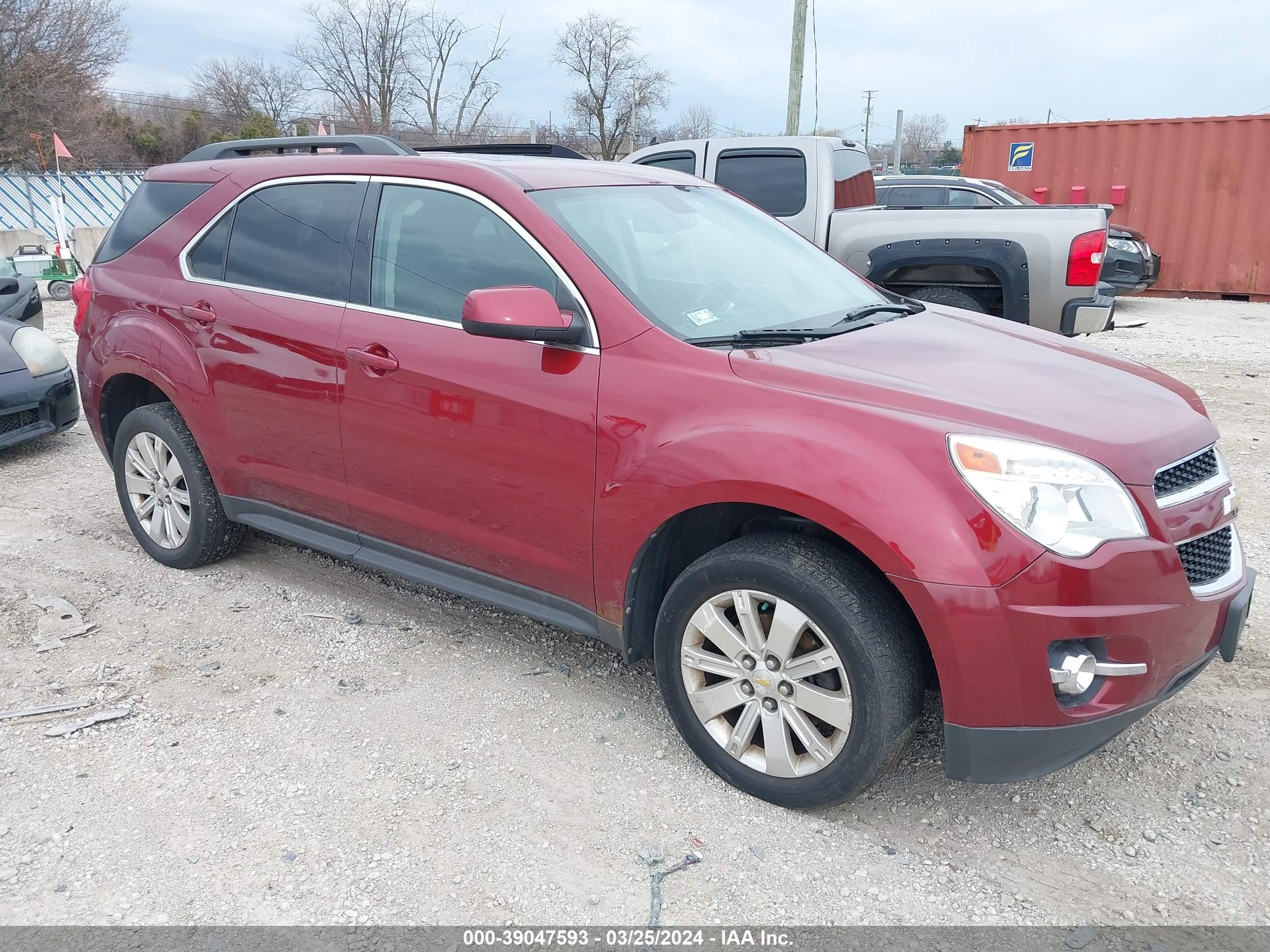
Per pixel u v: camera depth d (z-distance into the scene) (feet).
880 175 40.93
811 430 8.50
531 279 10.37
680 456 8.99
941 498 7.95
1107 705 8.15
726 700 9.37
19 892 8.13
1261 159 46.47
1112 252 43.14
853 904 8.07
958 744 8.26
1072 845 8.82
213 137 162.61
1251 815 9.16
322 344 11.81
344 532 12.57
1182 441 8.72
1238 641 9.05
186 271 13.61
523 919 7.88
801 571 8.51
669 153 25.68
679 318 10.05
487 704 11.14
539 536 10.37
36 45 96.32
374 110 141.59
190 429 13.66
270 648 12.44
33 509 17.75
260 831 8.91
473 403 10.47
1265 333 37.70
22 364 20.44
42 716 10.80
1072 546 7.84
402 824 9.02
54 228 85.76
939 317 12.14
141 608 13.56
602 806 9.32
